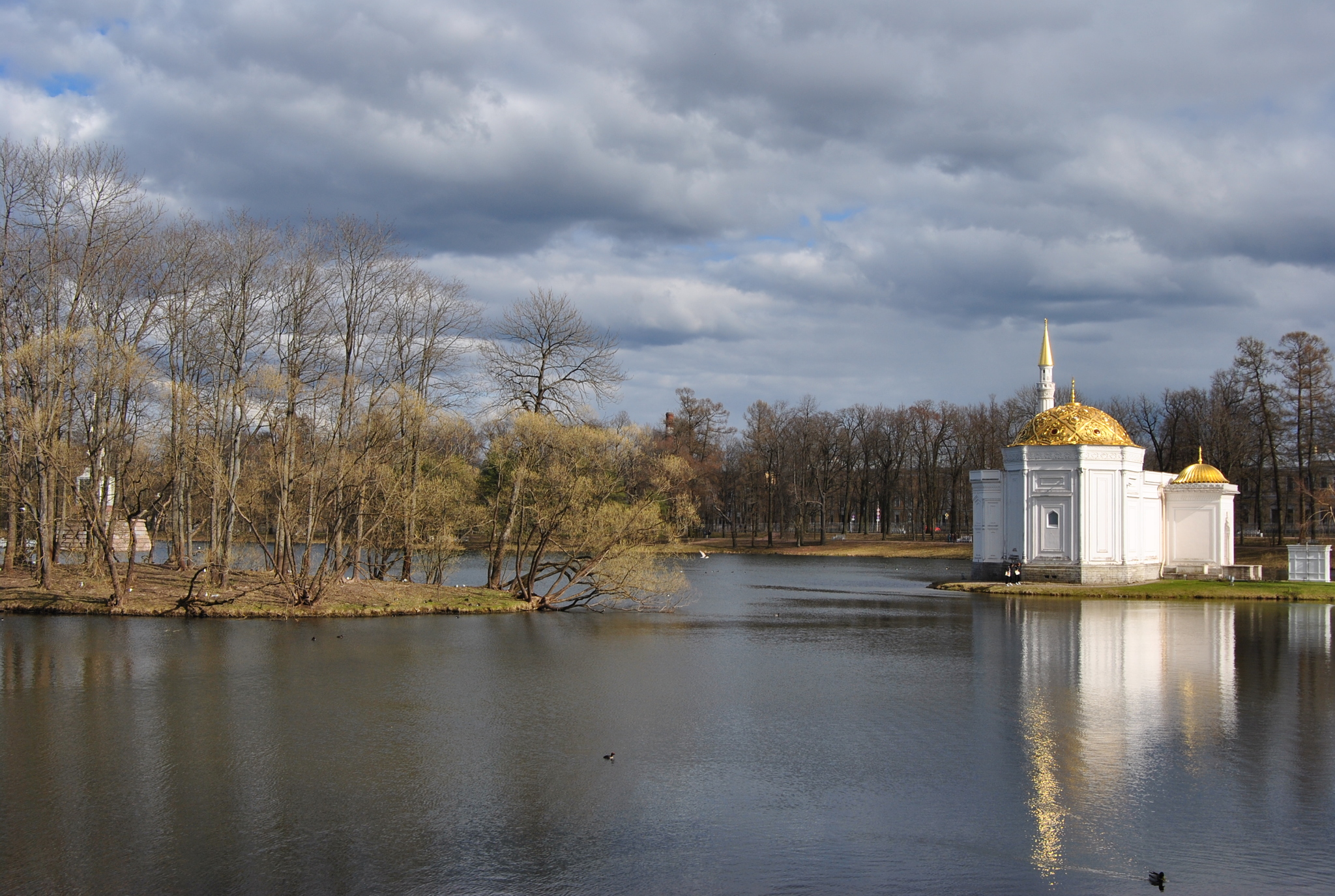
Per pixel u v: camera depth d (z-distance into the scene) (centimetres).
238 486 5175
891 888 1630
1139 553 7575
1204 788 2138
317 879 1641
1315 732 2612
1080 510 7238
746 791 2098
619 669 3456
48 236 4672
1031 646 4166
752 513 13412
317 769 2205
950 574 9231
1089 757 2367
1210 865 1730
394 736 2473
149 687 2969
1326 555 7331
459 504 5412
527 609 5222
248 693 2927
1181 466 10869
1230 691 3150
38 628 3997
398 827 1870
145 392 4619
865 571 9669
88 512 4344
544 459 5338
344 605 4706
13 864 1684
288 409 4594
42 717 2597
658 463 5484
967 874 1686
